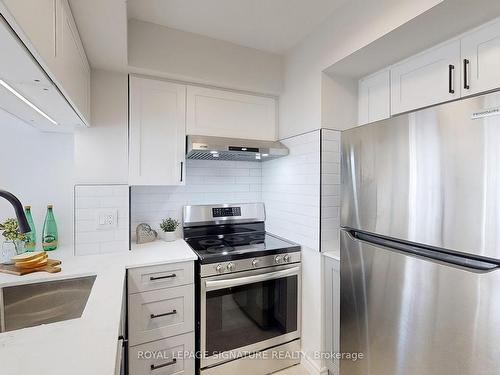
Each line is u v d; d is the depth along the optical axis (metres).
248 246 1.97
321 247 1.79
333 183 1.83
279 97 2.27
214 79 1.96
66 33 1.05
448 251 0.94
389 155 1.13
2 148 1.73
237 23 1.79
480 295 0.85
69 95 1.10
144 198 2.13
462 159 0.88
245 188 2.48
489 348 0.83
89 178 1.73
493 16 1.17
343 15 1.60
